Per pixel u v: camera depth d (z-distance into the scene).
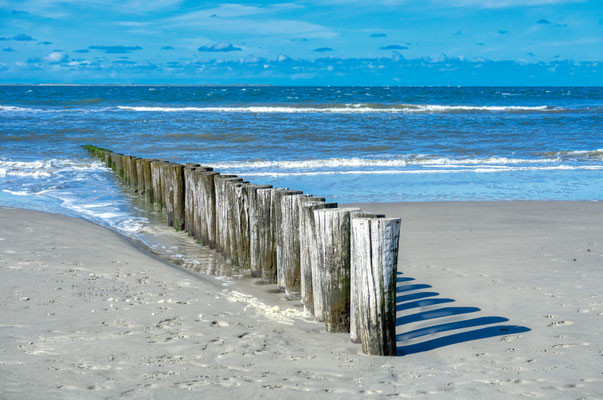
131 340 4.46
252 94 79.12
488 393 3.63
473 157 20.83
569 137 27.80
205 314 5.26
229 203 7.66
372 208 11.44
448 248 8.05
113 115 37.06
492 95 91.44
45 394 3.40
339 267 4.91
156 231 9.95
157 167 11.56
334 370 4.04
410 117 38.16
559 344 4.55
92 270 6.48
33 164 18.00
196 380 3.75
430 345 4.66
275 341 4.64
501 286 6.18
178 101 55.78
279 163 18.64
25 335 4.43
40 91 88.69
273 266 6.83
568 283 6.23
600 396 3.57
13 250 7.11
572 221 10.09
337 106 48.88
